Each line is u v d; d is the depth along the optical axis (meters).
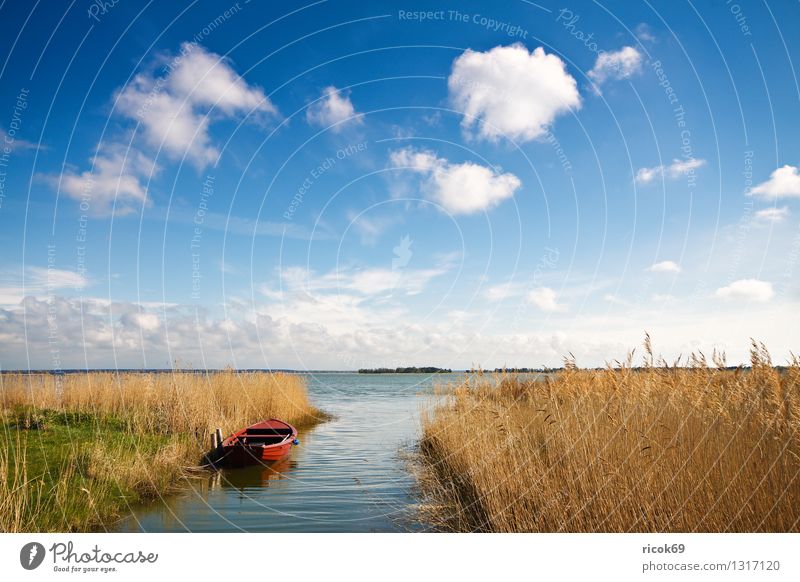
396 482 11.16
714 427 7.27
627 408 8.16
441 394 15.78
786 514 6.08
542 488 7.39
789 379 7.45
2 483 7.64
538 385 10.67
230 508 9.38
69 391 16.80
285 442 13.41
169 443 12.92
